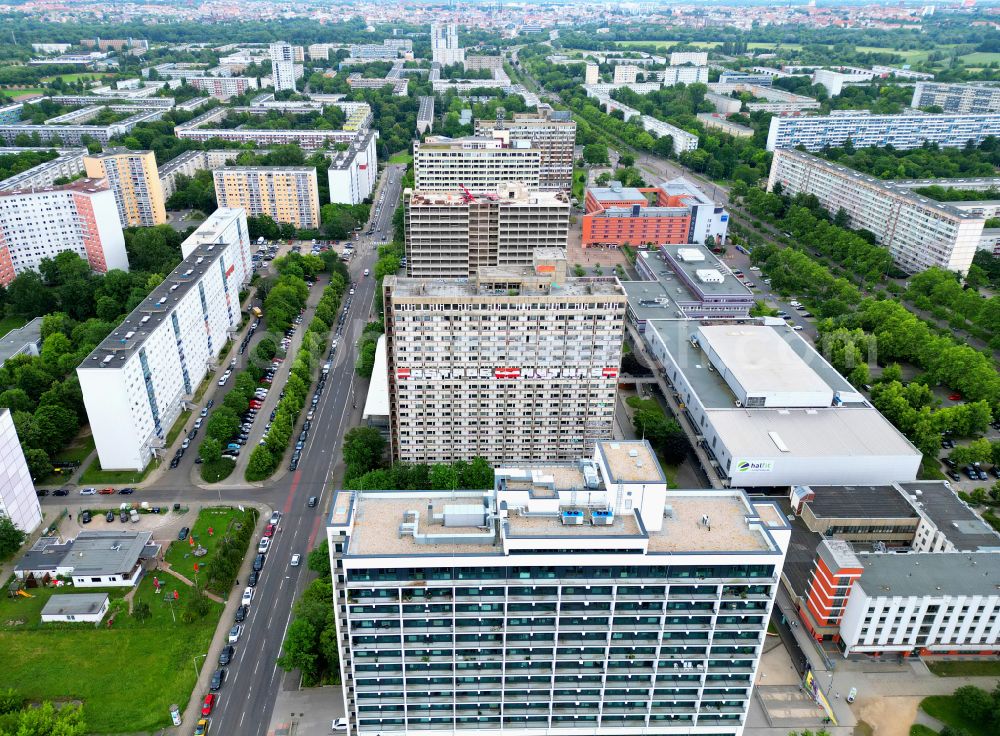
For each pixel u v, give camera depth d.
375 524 167.62
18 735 184.88
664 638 171.88
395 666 172.38
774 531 166.50
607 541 157.12
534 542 156.50
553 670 173.75
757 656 174.12
